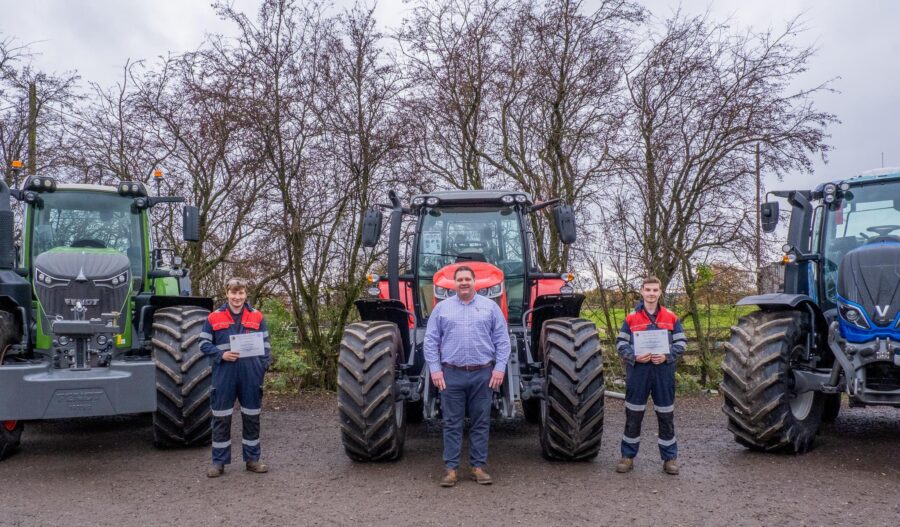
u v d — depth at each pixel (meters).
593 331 5.45
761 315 5.90
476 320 4.86
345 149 9.23
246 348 5.14
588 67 9.59
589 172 9.83
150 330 6.85
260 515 4.20
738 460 5.49
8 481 5.02
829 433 6.64
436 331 4.89
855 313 5.38
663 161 9.52
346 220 9.53
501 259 6.27
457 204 6.33
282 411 8.02
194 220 7.04
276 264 9.36
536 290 6.36
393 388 5.18
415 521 4.05
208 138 9.39
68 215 6.84
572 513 4.17
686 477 4.97
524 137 10.34
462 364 4.82
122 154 10.31
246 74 8.84
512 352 5.48
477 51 9.79
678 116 9.51
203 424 6.03
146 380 5.59
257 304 9.69
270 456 5.76
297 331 9.73
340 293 9.65
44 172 10.52
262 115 8.81
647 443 6.18
